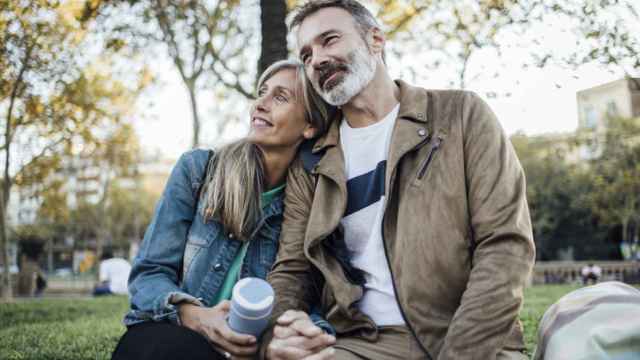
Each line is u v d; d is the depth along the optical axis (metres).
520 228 2.15
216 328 2.04
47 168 16.61
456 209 2.25
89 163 31.41
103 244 49.75
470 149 2.29
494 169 2.23
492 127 2.32
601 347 1.71
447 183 2.27
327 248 2.45
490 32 5.98
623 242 32.69
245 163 2.47
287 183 2.60
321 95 2.46
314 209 2.44
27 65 9.77
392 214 2.34
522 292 2.10
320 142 2.54
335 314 2.40
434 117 2.39
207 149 2.62
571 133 28.11
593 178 30.17
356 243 2.46
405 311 2.25
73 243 51.56
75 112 13.40
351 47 2.42
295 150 2.59
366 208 2.43
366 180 2.45
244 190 2.43
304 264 2.48
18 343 4.95
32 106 12.23
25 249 34.19
